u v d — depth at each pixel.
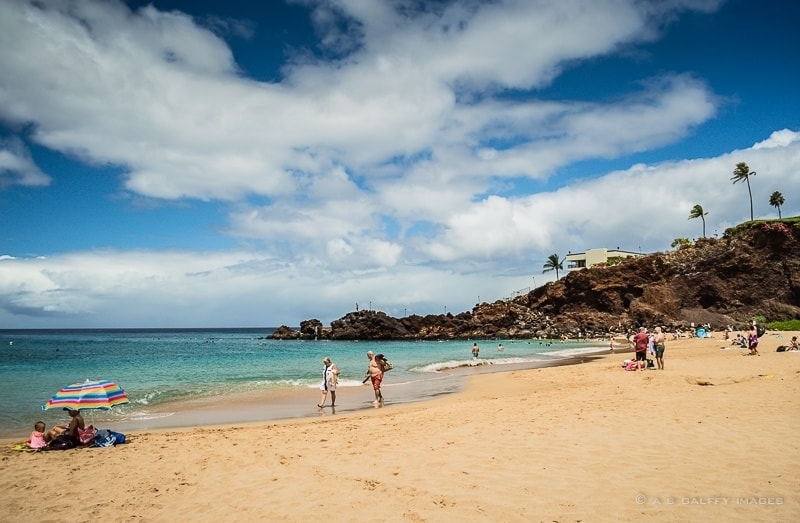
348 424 13.81
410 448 10.14
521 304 106.75
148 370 36.91
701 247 87.19
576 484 7.39
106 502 7.68
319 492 7.70
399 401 20.45
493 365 40.06
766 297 76.06
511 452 9.30
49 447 11.35
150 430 14.52
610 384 18.94
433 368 38.22
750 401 12.87
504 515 6.38
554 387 20.97
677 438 9.58
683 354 34.44
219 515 6.95
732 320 74.75
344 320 113.75
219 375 33.16
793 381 15.98
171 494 7.97
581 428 10.93
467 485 7.61
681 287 83.50
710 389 15.48
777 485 6.95
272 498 7.55
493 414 13.66
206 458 10.20
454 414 14.20
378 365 19.00
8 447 11.84
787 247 75.69
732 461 8.05
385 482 8.00
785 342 39.84
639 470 7.86
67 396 11.73
